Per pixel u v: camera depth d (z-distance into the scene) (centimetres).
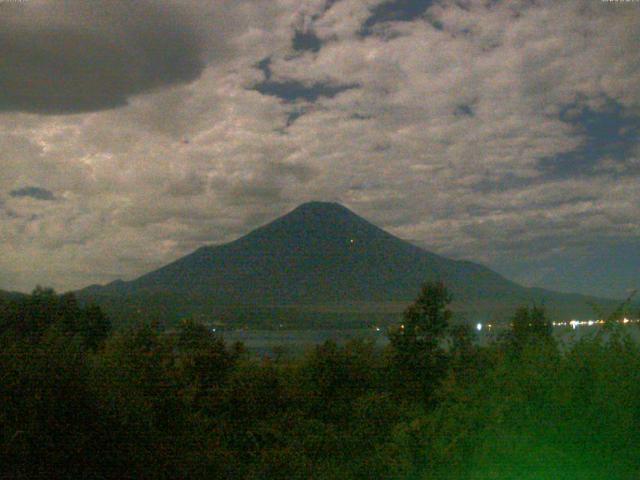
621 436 624
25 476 826
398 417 1145
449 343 1437
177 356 1708
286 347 2170
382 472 880
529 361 718
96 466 911
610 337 697
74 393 914
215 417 1555
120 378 1038
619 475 621
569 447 637
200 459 1062
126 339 1391
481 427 700
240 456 1269
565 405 655
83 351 1009
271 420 1500
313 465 1085
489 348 913
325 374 1841
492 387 728
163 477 985
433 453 738
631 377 647
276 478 1088
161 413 1162
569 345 712
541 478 641
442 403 802
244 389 1683
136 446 961
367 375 1864
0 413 851
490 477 652
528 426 656
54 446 871
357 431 1149
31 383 891
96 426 920
